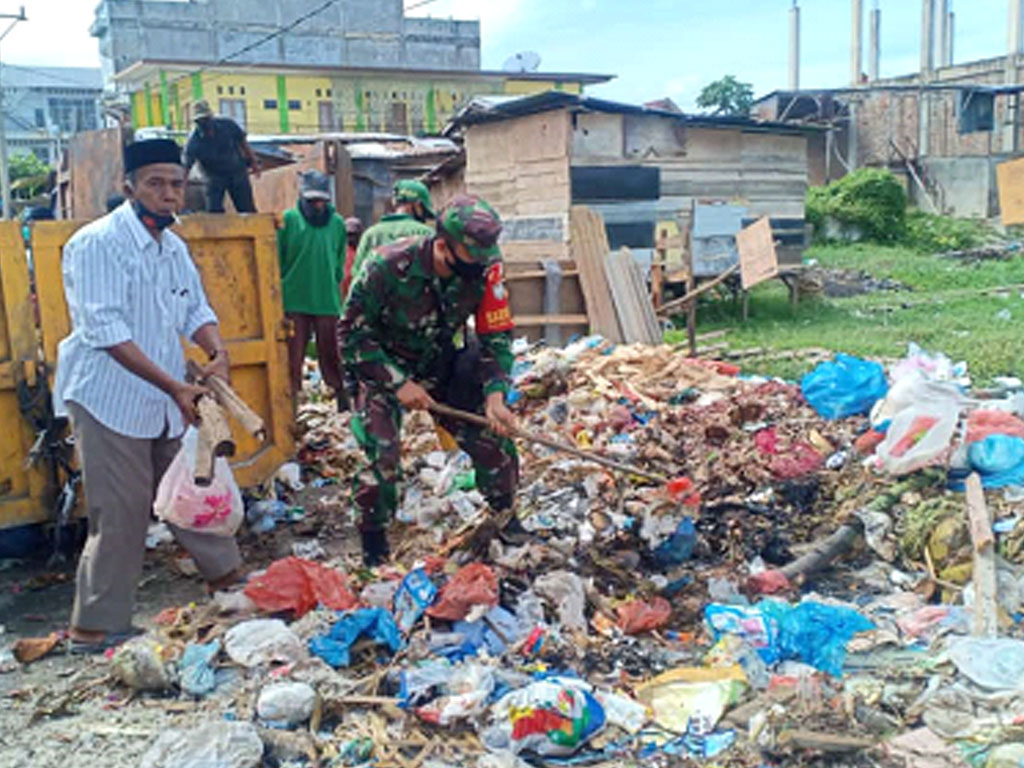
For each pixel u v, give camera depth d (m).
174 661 3.86
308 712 3.48
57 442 5.00
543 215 16.09
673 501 4.82
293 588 4.29
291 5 44.25
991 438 5.45
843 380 7.00
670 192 16.41
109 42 43.78
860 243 27.55
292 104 40.97
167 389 3.92
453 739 3.38
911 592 4.51
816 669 3.77
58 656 4.11
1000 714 3.35
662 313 11.29
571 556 4.56
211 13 43.31
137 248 4.02
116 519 4.08
